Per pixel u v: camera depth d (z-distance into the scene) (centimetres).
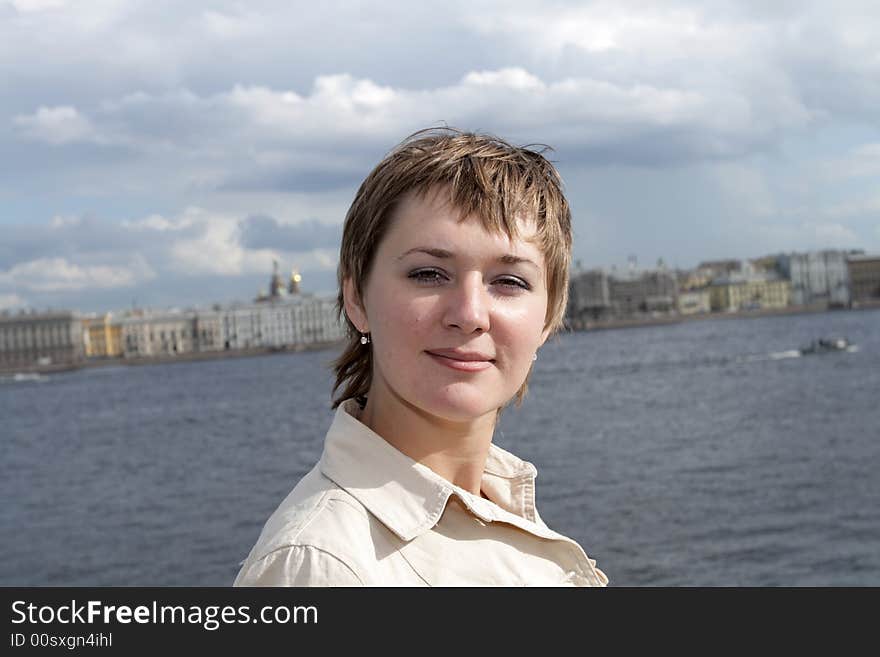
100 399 11875
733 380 7812
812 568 2130
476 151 167
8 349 17712
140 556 2717
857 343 11562
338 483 162
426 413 171
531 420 5869
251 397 10181
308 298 19000
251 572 153
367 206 170
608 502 3081
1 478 5119
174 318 18725
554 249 172
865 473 3381
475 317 159
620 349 14038
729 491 3181
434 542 165
